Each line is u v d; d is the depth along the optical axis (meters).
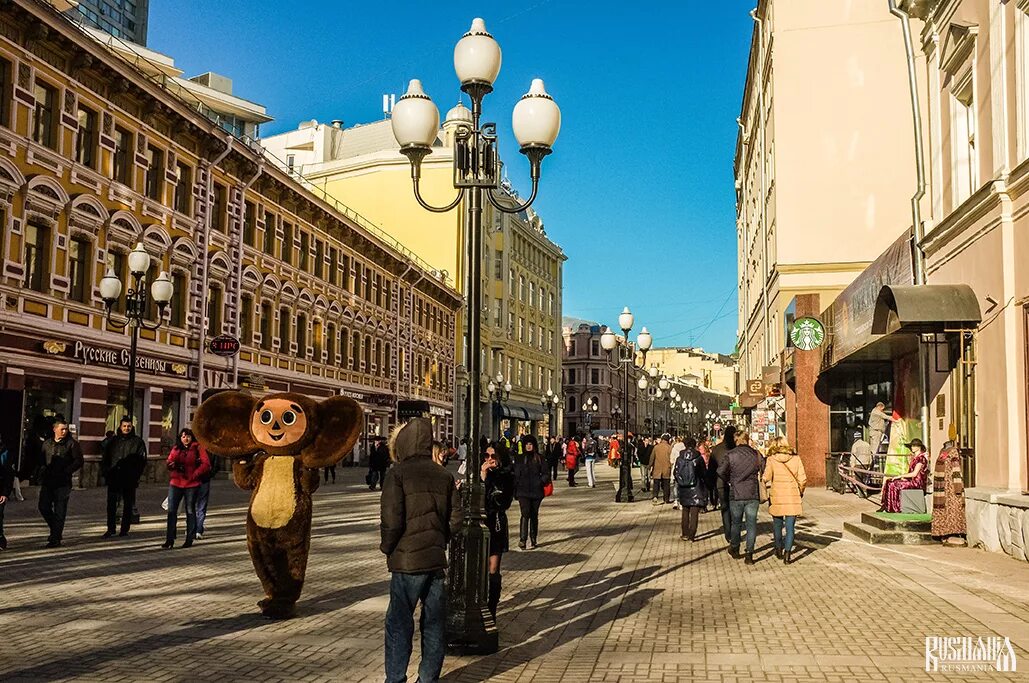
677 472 15.82
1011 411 13.14
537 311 80.12
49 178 24.28
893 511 16.94
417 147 8.76
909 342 22.12
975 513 13.84
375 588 10.12
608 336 25.62
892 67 31.09
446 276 60.84
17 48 23.16
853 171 31.08
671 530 17.45
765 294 37.34
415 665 6.86
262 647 7.26
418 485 5.91
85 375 25.75
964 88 15.91
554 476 39.88
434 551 5.84
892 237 30.67
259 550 8.34
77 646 7.20
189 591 9.79
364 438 47.66
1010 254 13.31
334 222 43.16
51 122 24.84
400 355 53.06
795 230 31.22
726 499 14.81
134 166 28.28
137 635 7.63
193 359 31.25
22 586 10.00
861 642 7.50
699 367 163.75
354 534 15.80
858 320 21.56
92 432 26.02
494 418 64.81
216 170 33.06
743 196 54.97
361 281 47.38
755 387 37.25
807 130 31.44
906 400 23.88
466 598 7.24
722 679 6.36
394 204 62.56
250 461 8.70
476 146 8.27
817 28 31.64
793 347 29.97
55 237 24.69
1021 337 13.04
